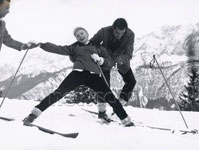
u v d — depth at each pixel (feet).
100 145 10.14
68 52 15.61
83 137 11.05
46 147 9.17
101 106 16.69
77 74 14.70
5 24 14.35
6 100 23.61
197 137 13.04
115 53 17.04
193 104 97.71
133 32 16.98
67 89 14.43
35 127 11.17
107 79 16.94
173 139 11.95
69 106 22.67
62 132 11.87
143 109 24.31
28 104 21.22
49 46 15.39
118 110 14.51
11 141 9.31
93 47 15.49
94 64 15.06
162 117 20.80
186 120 20.13
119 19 15.52
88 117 16.75
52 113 16.80
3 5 13.74
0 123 11.05
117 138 11.40
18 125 11.00
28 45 15.29
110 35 16.60
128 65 18.38
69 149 9.29
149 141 11.27
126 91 19.21
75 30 15.65
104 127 13.62
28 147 8.98
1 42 14.24
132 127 13.83
